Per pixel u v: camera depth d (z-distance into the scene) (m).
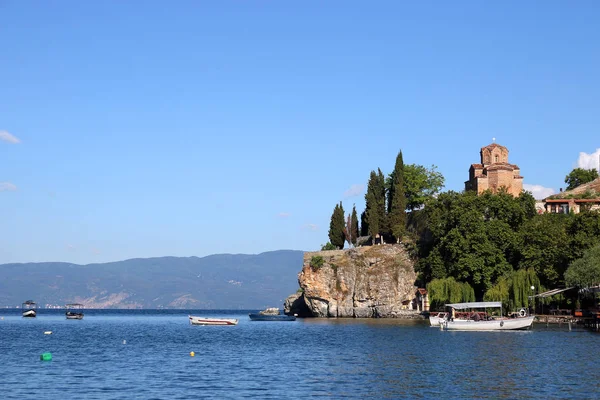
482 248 118.12
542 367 56.59
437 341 81.06
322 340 87.94
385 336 90.56
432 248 134.38
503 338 84.00
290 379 52.25
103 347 84.56
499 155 147.62
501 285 112.81
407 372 54.84
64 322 191.62
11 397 45.34
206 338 101.81
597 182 156.88
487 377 51.72
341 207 167.00
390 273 141.25
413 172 160.88
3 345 88.69
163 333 119.38
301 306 175.50
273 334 105.88
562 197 150.25
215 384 50.28
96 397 45.28
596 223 108.81
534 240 117.75
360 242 163.75
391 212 150.88
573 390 46.03
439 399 43.62
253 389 47.88
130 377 54.31
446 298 120.25
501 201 124.75
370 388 47.69
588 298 106.56
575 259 105.25
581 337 84.44
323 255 151.12
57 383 51.25
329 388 47.94
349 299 145.00
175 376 54.72
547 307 114.88
